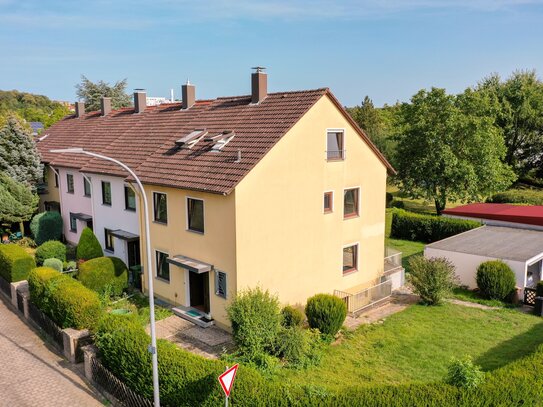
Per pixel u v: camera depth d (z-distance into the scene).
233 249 16.50
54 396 13.73
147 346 12.42
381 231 23.09
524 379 11.23
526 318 19.14
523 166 52.56
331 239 20.23
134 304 20.19
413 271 21.12
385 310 20.22
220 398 10.76
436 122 38.16
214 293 17.72
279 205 17.69
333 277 20.62
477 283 21.75
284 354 14.82
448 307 20.47
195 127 22.02
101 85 60.84
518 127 51.78
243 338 14.56
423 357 15.52
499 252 22.77
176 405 11.54
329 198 20.16
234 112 21.19
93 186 25.78
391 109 76.38
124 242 23.44
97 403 13.41
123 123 29.11
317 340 16.08
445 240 25.81
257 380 10.97
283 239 18.05
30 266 21.91
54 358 16.11
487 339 16.95
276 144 17.20
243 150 17.61
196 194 17.73
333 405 10.35
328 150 19.64
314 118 18.61
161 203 20.00
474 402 10.52
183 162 19.31
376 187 22.36
